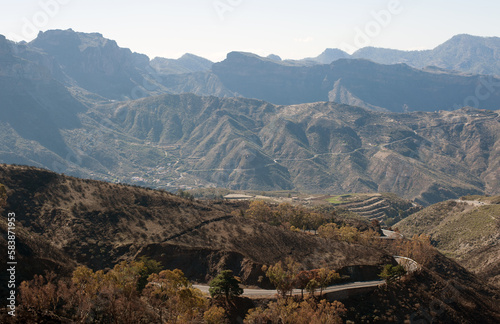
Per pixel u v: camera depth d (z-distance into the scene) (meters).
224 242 142.62
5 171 146.88
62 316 87.00
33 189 145.12
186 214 158.88
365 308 121.06
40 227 130.88
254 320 105.38
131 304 91.94
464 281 181.12
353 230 187.12
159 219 150.50
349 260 143.25
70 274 106.31
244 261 132.62
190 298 95.00
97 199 151.88
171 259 131.38
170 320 92.19
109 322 89.38
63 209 140.62
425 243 187.38
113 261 125.62
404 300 127.44
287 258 140.88
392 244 194.25
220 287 110.38
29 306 85.50
